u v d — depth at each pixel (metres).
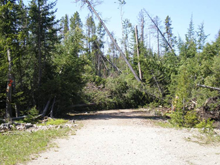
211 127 11.23
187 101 13.38
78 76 19.03
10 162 5.93
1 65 13.57
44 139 8.68
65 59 18.72
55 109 18.56
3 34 14.43
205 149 7.66
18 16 16.23
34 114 14.92
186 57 26.83
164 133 10.25
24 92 17.52
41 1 17.66
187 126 12.32
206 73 17.84
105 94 26.95
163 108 21.77
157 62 25.80
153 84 24.52
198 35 31.30
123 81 28.53
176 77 20.94
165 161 6.35
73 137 9.28
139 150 7.43
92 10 23.66
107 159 6.46
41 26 18.12
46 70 18.72
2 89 15.21
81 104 21.47
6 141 8.36
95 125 12.73
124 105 28.03
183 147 7.87
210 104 14.54
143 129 11.31
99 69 50.44
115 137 9.31
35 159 6.33
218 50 21.86
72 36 20.14
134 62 30.11
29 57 18.33
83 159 6.42
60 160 6.29
